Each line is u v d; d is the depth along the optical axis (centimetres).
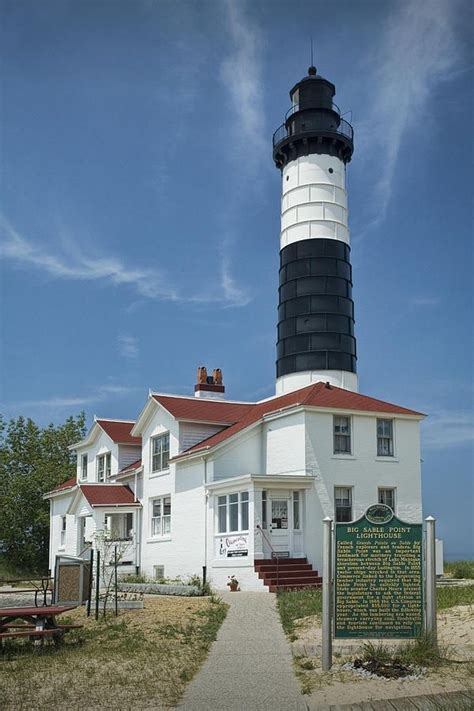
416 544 1370
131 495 3916
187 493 3359
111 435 4266
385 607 1349
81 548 3978
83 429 5359
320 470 3059
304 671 1305
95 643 1580
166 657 1425
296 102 4303
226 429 3544
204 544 3167
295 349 3922
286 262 4112
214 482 3116
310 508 3005
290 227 4138
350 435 3156
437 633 1495
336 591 1353
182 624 1778
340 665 1328
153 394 3697
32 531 4919
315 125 4181
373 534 1369
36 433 5209
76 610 2045
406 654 1336
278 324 4100
